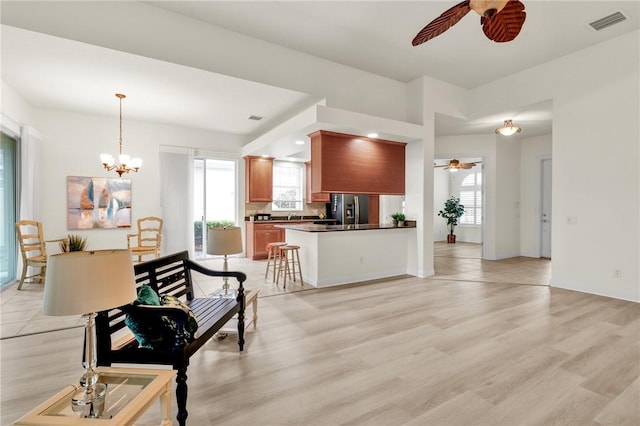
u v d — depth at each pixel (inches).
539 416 69.7
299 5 135.4
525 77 193.9
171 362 67.3
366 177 202.7
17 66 144.4
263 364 93.6
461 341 108.5
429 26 97.0
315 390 80.3
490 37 101.4
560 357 96.5
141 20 133.3
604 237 161.2
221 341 109.6
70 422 47.1
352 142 197.3
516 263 259.0
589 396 76.9
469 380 84.4
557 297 160.1
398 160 216.1
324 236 185.8
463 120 226.7
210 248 121.3
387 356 98.1
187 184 258.7
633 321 125.9
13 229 187.2
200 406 74.0
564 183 176.1
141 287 78.9
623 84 154.3
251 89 172.1
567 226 175.3
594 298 157.5
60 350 102.7
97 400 53.2
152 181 245.6
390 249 212.5
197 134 265.7
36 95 183.6
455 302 152.9
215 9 138.2
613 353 98.9
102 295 51.9
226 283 120.7
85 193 221.6
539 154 280.4
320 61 180.9
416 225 212.2
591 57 165.5
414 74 203.0
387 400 76.0
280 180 322.7
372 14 141.8
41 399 76.5
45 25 117.2
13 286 177.9
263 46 163.0
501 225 280.4
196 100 191.6
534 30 151.5
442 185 434.3
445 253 321.1
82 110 212.5
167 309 67.8
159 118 233.0
